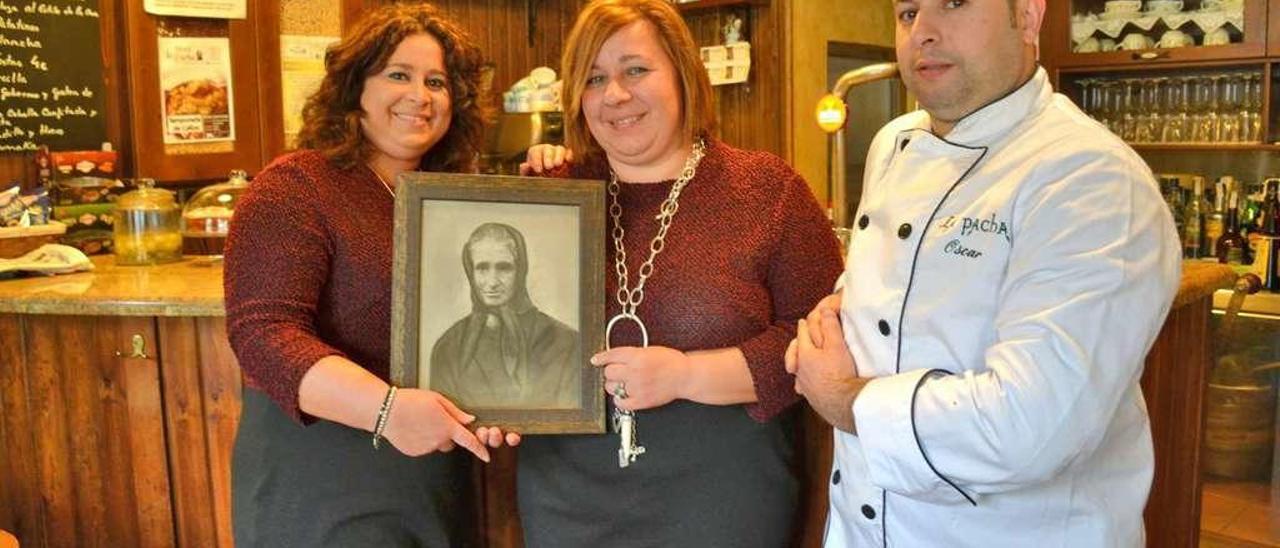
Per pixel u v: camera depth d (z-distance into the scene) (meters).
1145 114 3.90
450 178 1.59
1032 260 1.22
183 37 3.17
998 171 1.31
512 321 1.60
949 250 1.32
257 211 1.60
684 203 1.66
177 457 2.40
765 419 1.64
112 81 3.10
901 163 1.45
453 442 1.56
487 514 2.15
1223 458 3.64
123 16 3.06
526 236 1.61
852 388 1.38
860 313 1.42
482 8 4.08
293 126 3.48
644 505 1.64
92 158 2.99
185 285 2.43
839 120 2.48
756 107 4.42
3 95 2.86
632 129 1.64
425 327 1.57
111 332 2.40
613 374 1.58
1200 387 2.40
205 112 3.23
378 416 1.51
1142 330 1.19
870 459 1.30
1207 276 2.24
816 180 4.52
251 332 1.55
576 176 1.75
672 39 1.65
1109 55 3.82
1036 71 1.37
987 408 1.19
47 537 2.55
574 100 1.68
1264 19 3.48
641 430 1.63
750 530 1.64
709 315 1.61
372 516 1.67
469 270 1.59
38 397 2.49
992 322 1.28
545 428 1.59
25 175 2.95
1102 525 1.35
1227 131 3.70
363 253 1.62
